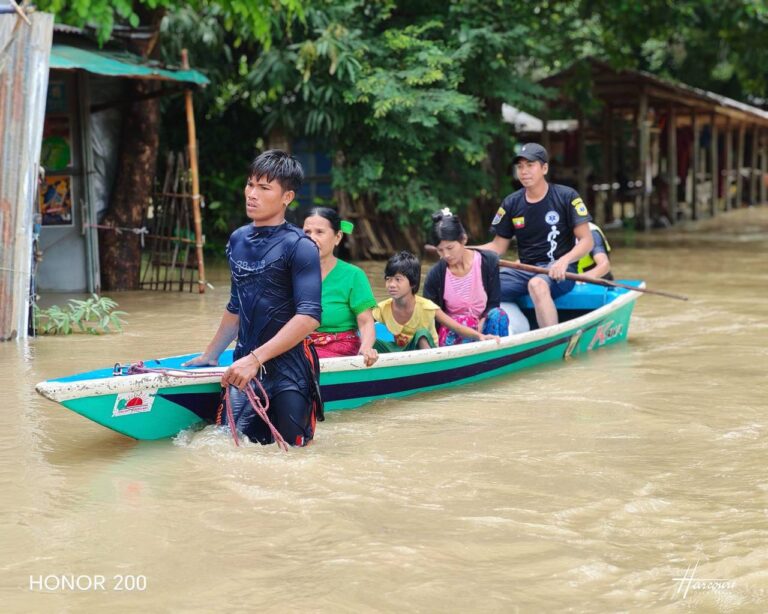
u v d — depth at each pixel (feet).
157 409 16.62
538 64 72.38
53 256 37.50
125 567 11.57
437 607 10.52
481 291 22.82
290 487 14.37
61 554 11.96
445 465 15.49
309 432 16.65
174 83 42.86
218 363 18.78
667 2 67.05
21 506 13.60
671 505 13.66
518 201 26.50
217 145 54.49
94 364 23.36
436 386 20.99
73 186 37.42
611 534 12.57
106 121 40.06
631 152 101.86
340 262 19.49
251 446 16.33
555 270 24.98
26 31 27.30
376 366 19.06
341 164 50.55
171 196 38.93
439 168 53.21
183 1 40.34
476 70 51.85
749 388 21.20
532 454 16.14
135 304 34.32
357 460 15.72
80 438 17.06
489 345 21.40
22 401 19.70
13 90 27.12
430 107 46.65
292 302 16.69
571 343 24.86
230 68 52.60
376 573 11.34
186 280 41.16
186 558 11.81
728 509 13.50
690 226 80.64
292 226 16.69
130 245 39.29
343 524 12.85
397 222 51.34
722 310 33.35
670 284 40.86
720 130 114.32
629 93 76.89
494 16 51.03
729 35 72.95
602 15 67.92
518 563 11.62
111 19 34.53
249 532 12.60
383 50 49.16
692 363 24.09
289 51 47.80
